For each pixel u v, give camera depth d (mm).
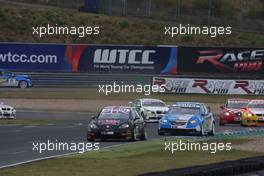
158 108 153750
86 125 135500
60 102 188000
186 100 194375
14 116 153875
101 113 100938
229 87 197875
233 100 148750
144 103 155000
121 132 96500
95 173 61969
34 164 69000
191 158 76062
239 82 197375
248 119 140250
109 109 101500
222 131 125188
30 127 127750
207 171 56969
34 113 171125
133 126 98188
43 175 60438
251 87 197000
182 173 54844
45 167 66438
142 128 102188
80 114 171000
